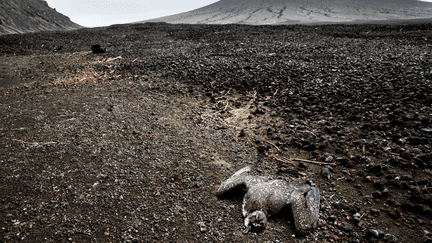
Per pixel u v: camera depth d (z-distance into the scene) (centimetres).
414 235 315
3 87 900
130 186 398
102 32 2350
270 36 1794
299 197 350
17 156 462
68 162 445
